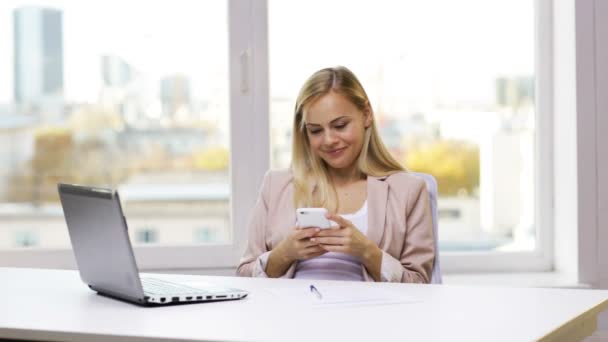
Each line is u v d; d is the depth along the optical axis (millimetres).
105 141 3561
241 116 3514
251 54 3506
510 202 3664
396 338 1638
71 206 2191
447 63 3625
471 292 2188
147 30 3555
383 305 2006
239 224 3525
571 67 3463
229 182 3580
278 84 3564
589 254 3438
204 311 1934
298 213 2514
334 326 1752
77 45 3543
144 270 3520
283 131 3572
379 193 2773
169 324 1784
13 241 3549
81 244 2191
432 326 1751
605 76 3414
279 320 1821
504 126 3652
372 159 2865
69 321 1830
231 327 1746
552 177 3654
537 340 1631
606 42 3410
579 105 3422
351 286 2293
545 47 3625
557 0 3568
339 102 2754
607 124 3420
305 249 2580
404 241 2744
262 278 2463
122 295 2084
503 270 3645
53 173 3557
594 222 3441
